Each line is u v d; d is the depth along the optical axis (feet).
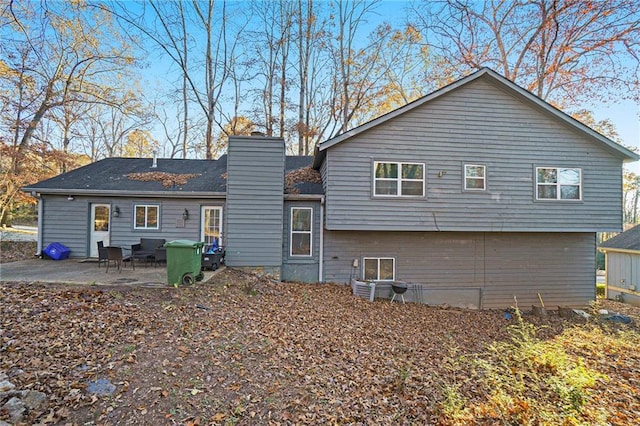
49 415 10.78
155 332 17.12
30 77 53.57
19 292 20.34
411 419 12.94
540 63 56.85
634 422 12.65
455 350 20.61
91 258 37.88
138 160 48.60
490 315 35.78
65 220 38.14
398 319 28.99
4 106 54.44
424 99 34.12
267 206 35.55
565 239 40.29
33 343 14.37
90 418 10.94
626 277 47.34
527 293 39.63
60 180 39.70
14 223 85.15
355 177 34.04
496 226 35.04
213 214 39.24
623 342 23.40
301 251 37.63
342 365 17.15
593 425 12.11
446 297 38.70
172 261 25.81
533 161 35.76
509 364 18.13
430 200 34.58
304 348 18.45
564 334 26.50
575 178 36.17
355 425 12.20
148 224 38.75
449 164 34.88
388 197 34.19
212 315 20.72
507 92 35.60
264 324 20.98
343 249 37.88
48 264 33.73
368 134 34.27
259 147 35.65
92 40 56.13
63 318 17.02
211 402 12.44
